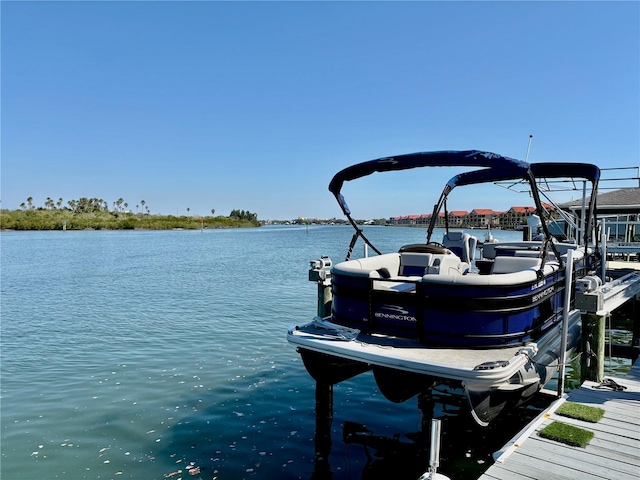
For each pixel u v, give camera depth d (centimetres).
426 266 718
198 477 529
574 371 941
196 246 5628
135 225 13562
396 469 551
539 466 406
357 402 757
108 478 528
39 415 708
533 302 548
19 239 7338
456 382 554
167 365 959
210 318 1436
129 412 717
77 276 2553
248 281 2330
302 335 576
